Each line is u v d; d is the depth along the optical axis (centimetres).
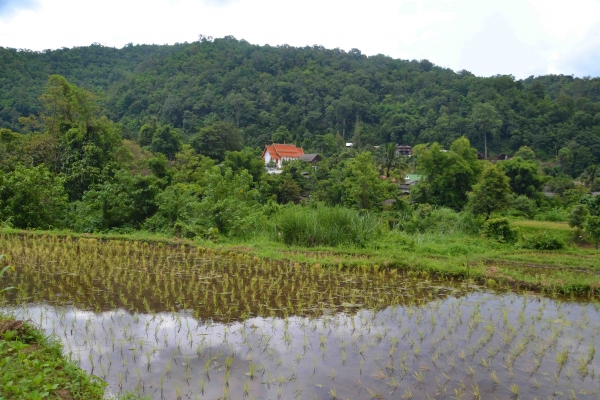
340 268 1058
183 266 1052
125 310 726
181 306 755
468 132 8900
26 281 870
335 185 4134
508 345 622
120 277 934
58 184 1712
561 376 537
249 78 11006
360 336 644
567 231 2450
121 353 571
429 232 2086
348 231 1426
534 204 3922
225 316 714
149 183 1694
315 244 1385
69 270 965
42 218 1588
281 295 839
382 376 528
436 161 4209
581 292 900
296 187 4462
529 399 485
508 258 1298
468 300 836
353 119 10306
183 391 487
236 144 6172
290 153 7500
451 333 662
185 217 1580
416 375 530
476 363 567
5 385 384
